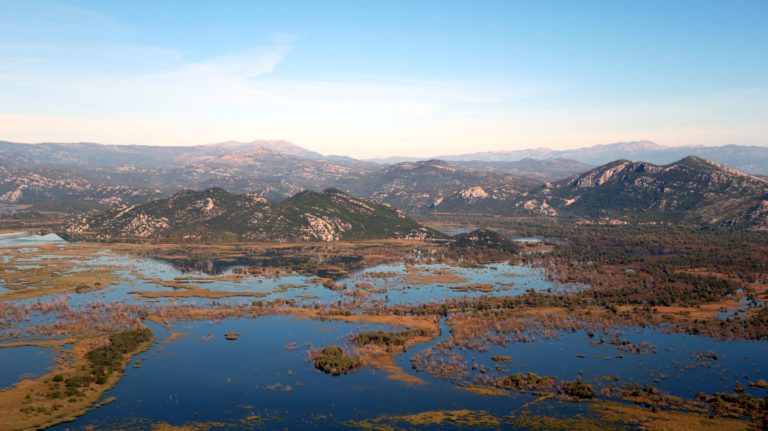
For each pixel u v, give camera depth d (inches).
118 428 6215.6
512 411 6688.0
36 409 6569.9
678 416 6530.5
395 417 6530.5
